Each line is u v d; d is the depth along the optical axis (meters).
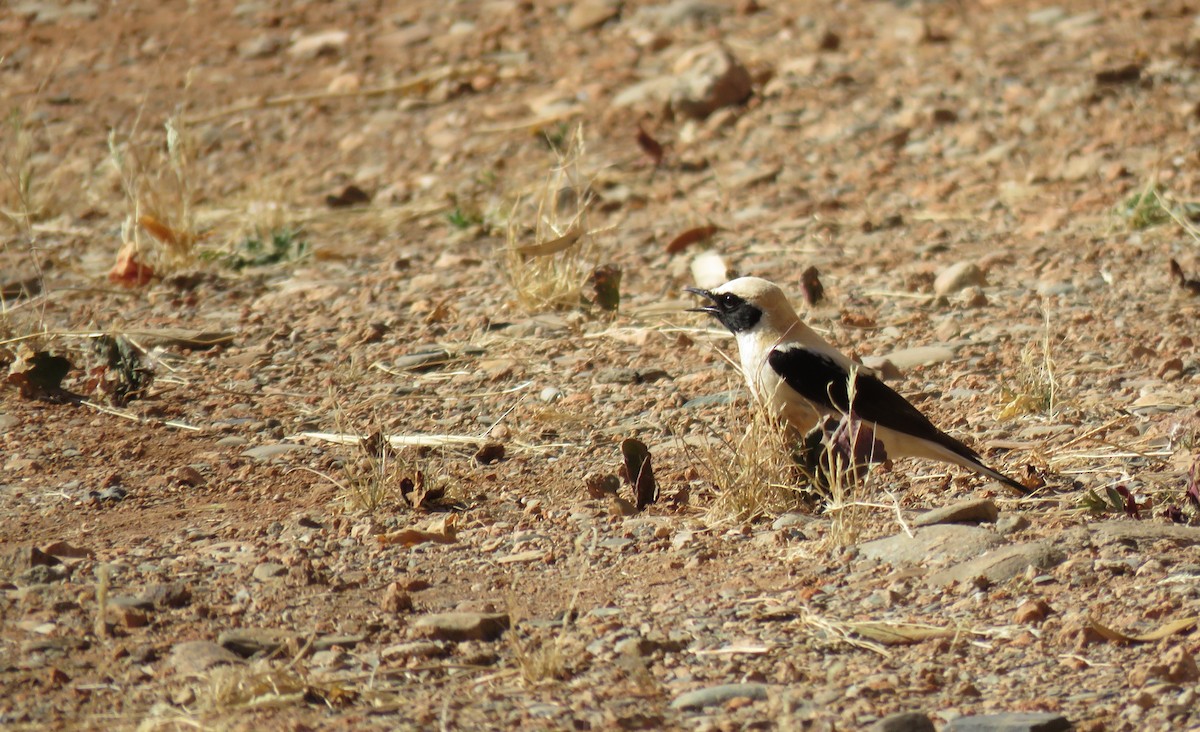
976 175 18.64
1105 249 15.72
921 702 6.80
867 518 9.23
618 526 9.25
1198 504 9.04
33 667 7.27
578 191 16.23
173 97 23.73
